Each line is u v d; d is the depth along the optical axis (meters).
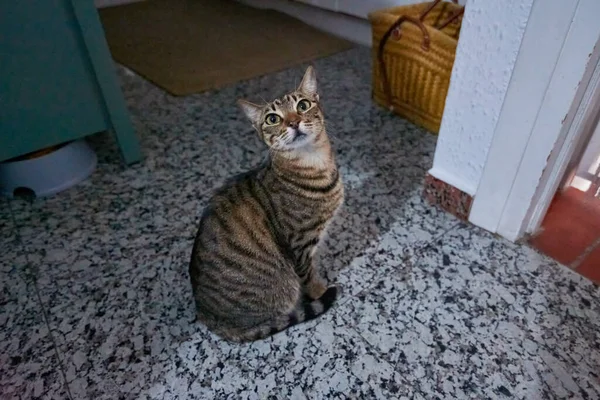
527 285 1.10
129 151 1.57
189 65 2.33
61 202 1.44
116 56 2.46
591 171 1.33
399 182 1.45
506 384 0.90
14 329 1.05
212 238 0.92
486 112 1.08
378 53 1.70
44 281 1.17
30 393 0.92
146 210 1.40
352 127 1.75
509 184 1.13
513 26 0.94
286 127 0.92
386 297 1.09
